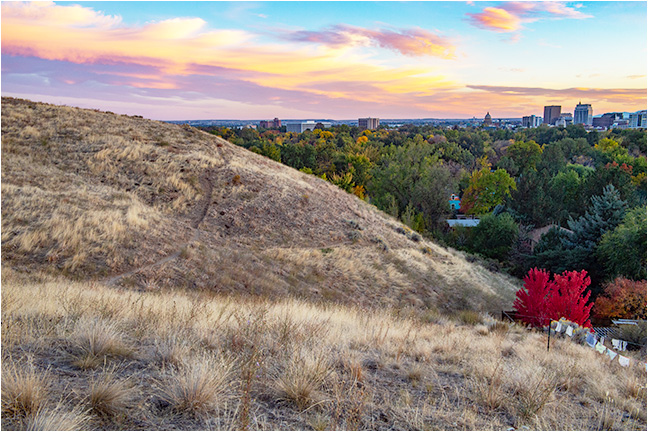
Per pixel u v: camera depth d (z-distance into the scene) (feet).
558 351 29.73
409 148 175.01
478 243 134.41
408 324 33.04
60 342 16.53
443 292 66.18
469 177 225.76
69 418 10.19
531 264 114.42
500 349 27.63
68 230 48.57
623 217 105.50
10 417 10.57
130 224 54.19
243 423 11.10
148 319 21.61
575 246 108.99
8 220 47.88
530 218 162.20
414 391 16.57
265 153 239.71
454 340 28.02
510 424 14.42
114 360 15.39
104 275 44.04
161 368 15.10
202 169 78.28
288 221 70.90
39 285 34.30
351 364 17.54
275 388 14.39
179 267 48.91
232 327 21.52
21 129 78.43
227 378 14.39
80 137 80.33
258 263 55.62
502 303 69.62
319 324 25.76
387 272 65.00
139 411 11.71
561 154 274.98
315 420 12.43
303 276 56.03
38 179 61.52
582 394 19.60
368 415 13.52
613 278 94.02
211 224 63.10
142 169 73.36
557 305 46.96
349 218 81.35
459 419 13.98
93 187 64.03
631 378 21.74
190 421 11.56
